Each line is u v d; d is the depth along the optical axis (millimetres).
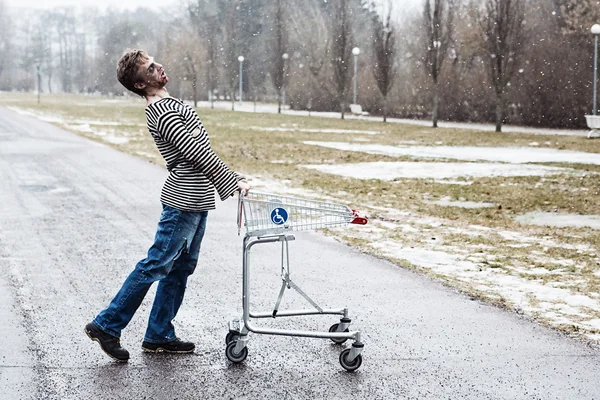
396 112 58844
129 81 5352
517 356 5684
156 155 22562
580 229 11422
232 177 5320
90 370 5320
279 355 5684
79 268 8461
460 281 7988
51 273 8203
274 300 7199
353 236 10570
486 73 49156
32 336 6062
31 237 10203
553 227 11617
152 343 5680
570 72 42875
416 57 57594
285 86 71188
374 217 12305
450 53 53125
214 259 8992
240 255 9227
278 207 5379
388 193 15477
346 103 65875
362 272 8375
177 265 5602
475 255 9352
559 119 43750
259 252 9445
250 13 95625
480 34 45219
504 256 9297
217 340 6027
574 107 42656
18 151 23047
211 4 99312
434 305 7051
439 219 12266
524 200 14602
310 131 38188
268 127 41562
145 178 16969
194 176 5363
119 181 16359
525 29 46688
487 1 41000
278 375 5270
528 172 19422
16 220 11500
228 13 91875
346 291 7547
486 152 25891
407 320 6578
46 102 88812
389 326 6398
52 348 5781
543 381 5184
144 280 5395
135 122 43625
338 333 5332
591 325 6461
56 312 6746
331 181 17375
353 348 5320
